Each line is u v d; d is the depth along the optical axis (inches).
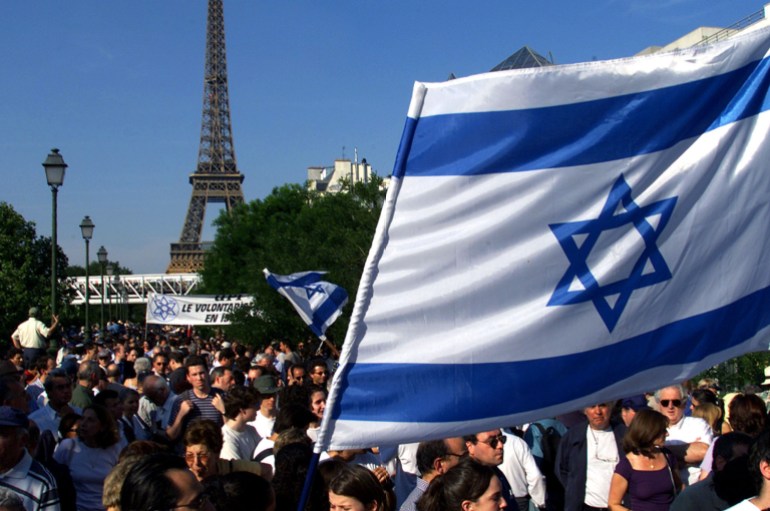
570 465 387.5
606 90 221.0
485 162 214.1
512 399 213.2
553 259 216.2
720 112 227.0
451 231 214.7
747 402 387.2
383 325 214.1
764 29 227.9
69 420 383.6
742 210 225.8
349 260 1563.7
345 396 211.2
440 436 211.8
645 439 335.6
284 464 286.7
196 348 1174.3
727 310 224.5
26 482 293.0
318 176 5974.4
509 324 214.1
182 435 502.3
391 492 315.9
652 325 221.3
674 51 225.0
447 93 213.5
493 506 247.4
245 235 3048.7
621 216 219.9
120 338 1739.7
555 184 216.5
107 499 249.3
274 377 494.3
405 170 214.7
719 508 286.2
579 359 216.8
